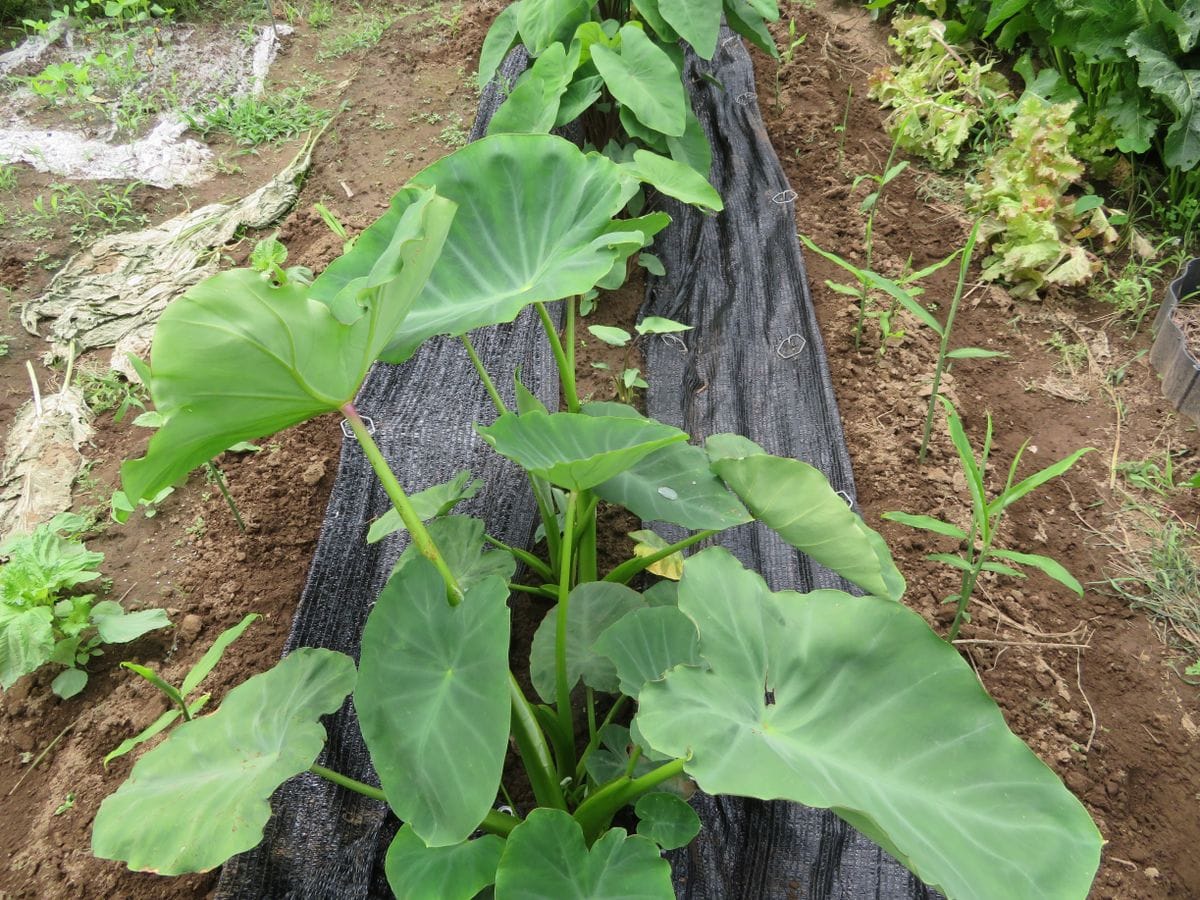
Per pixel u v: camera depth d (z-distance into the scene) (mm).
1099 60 2877
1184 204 2807
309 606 1825
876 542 1510
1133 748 1674
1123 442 2279
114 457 2297
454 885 1111
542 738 1333
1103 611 1912
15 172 3172
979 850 956
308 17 4125
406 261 1018
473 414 2215
